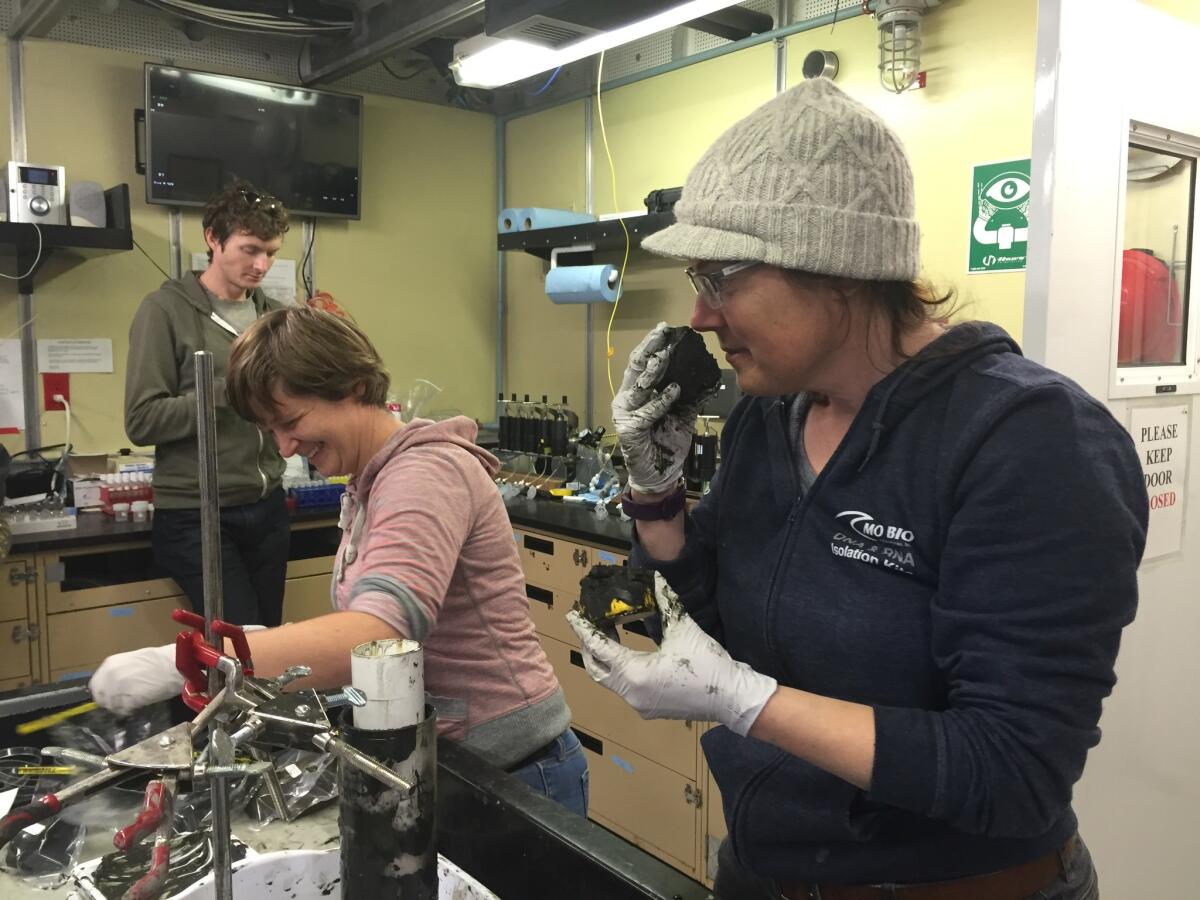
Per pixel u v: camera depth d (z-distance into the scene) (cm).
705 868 240
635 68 366
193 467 262
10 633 265
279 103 354
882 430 85
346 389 126
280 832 103
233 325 271
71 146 325
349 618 105
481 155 433
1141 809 164
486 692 130
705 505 113
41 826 101
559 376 416
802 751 78
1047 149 134
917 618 84
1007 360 84
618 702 265
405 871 77
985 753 72
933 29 260
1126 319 153
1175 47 151
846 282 82
